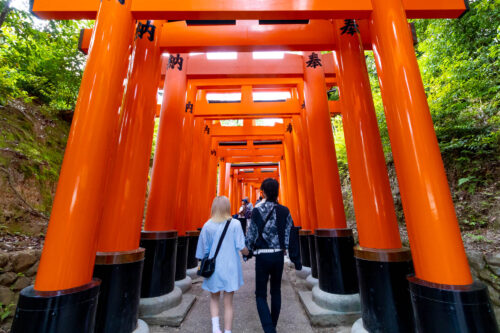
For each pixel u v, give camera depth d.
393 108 2.18
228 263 2.49
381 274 2.41
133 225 2.83
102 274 2.41
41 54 6.04
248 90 6.68
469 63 4.68
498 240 3.29
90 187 1.94
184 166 5.50
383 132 5.90
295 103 6.69
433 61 5.71
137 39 3.42
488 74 4.63
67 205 1.83
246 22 3.81
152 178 4.04
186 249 4.86
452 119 4.93
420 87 2.12
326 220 3.78
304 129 5.77
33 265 3.20
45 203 4.89
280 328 2.92
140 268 2.70
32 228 4.09
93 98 2.05
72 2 2.57
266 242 2.54
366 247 2.69
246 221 10.33
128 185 2.89
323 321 2.96
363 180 2.82
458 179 4.59
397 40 2.24
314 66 4.65
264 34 3.74
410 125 2.05
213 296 2.52
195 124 6.87
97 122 2.04
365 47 3.87
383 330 2.32
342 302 3.10
